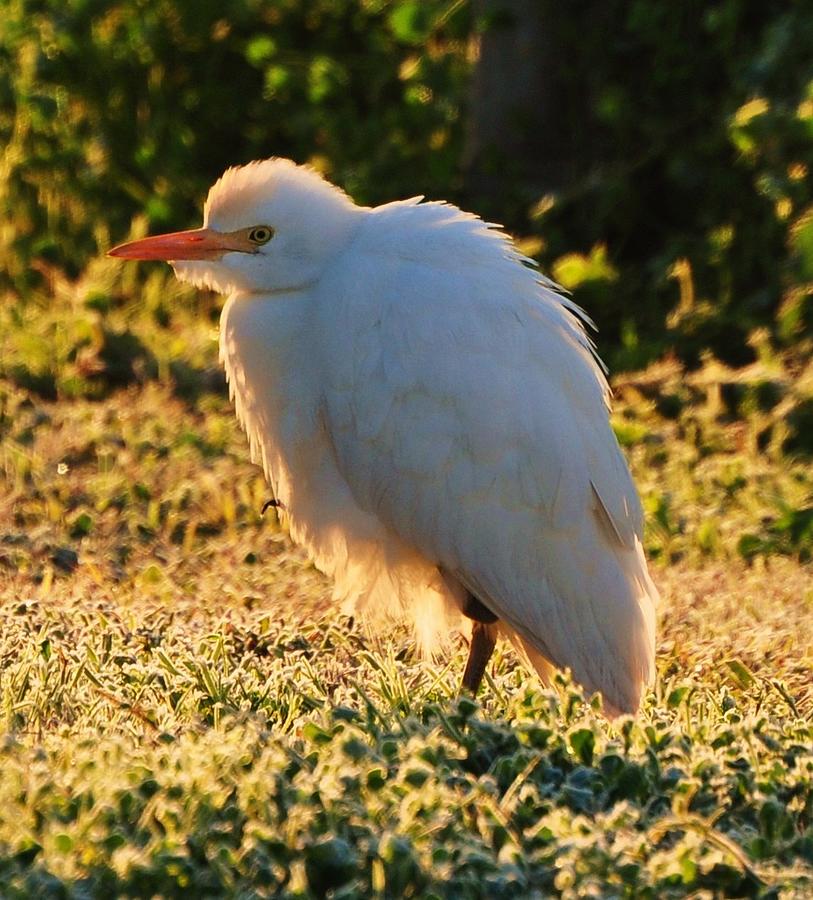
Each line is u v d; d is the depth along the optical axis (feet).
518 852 20.22
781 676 33.55
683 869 20.51
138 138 79.20
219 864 19.71
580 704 27.55
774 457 54.03
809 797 23.68
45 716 27.96
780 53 63.62
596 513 30.73
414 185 74.08
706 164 67.00
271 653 33.94
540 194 69.56
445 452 30.30
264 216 31.71
